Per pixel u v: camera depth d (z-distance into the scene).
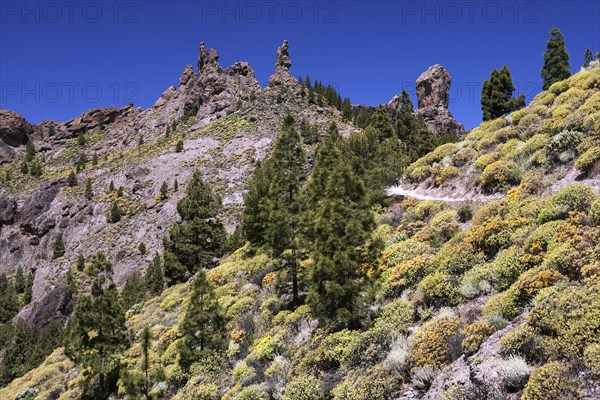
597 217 11.89
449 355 10.64
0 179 158.38
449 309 12.94
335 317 16.41
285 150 28.28
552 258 11.12
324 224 17.27
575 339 8.04
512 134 26.97
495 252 14.76
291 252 23.23
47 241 104.69
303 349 16.14
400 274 16.30
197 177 49.09
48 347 58.56
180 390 19.98
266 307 23.11
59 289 78.25
